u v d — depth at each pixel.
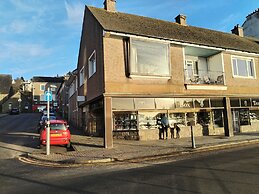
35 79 62.19
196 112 17.44
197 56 18.69
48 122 11.19
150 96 14.13
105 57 13.29
